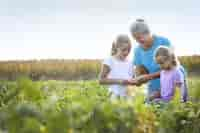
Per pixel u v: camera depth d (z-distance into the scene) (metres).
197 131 6.37
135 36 11.33
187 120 6.41
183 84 10.52
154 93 11.23
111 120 5.21
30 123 4.57
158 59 10.54
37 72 53.38
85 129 5.00
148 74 11.13
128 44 11.11
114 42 11.19
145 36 11.23
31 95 5.52
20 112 4.63
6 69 52.75
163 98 10.62
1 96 6.73
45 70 52.78
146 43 11.34
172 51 10.66
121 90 10.84
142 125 5.68
